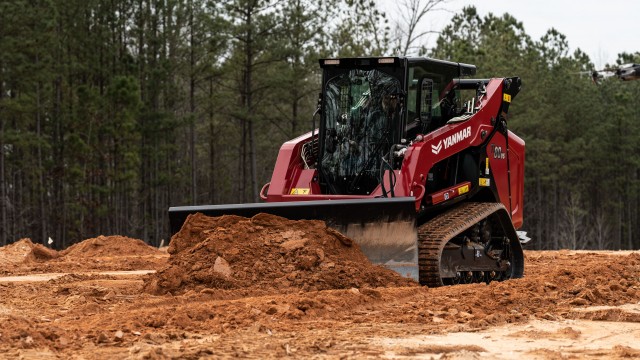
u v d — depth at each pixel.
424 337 7.98
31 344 7.20
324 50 50.88
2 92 42.94
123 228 50.28
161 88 48.75
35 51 40.81
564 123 70.25
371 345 7.44
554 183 72.19
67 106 46.44
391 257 11.95
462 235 13.75
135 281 13.98
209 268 11.41
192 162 52.91
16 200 51.50
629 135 71.06
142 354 6.55
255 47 52.00
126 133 44.97
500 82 14.73
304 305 9.44
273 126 64.75
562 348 7.54
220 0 49.44
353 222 12.07
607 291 11.20
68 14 45.16
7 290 12.65
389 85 13.47
